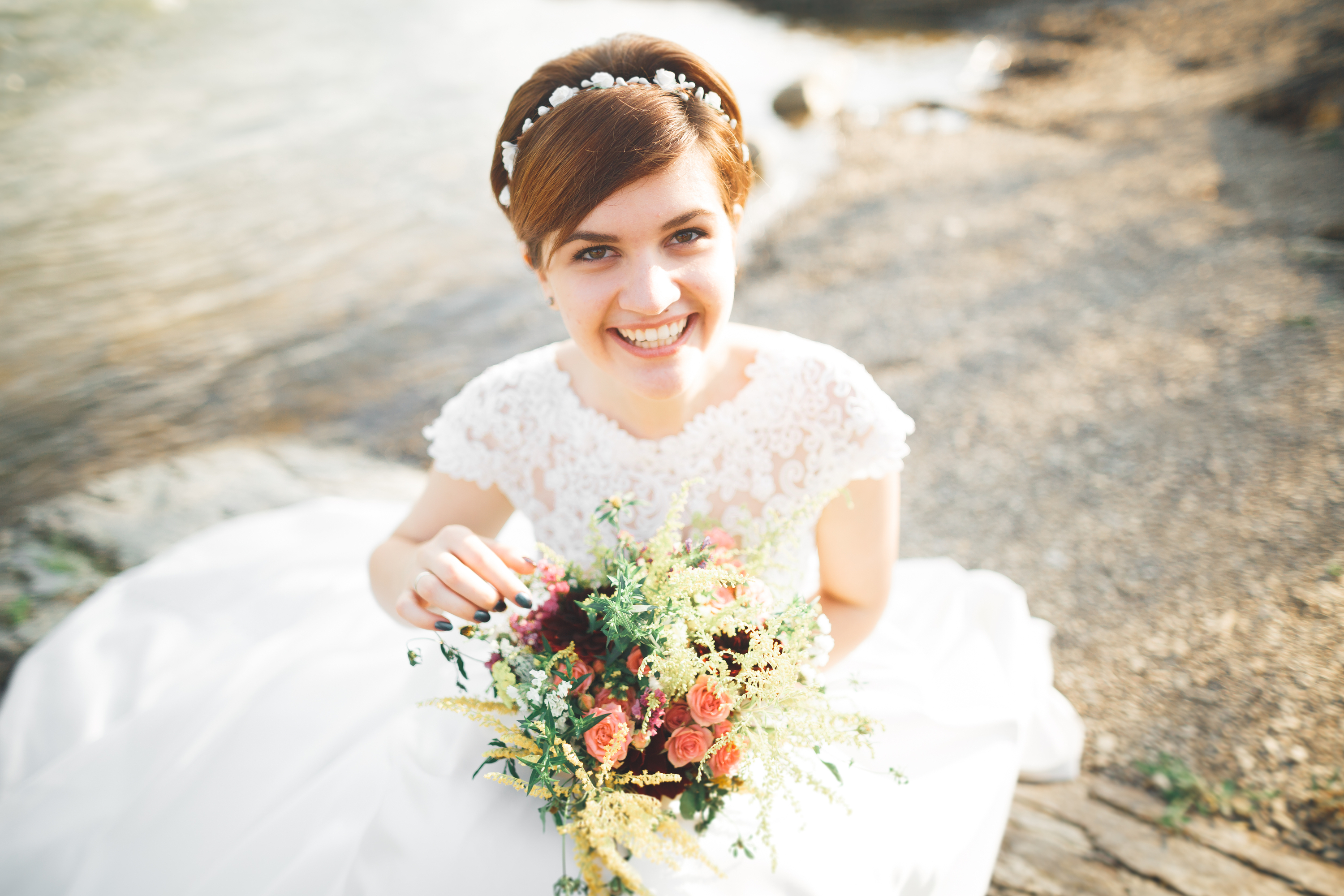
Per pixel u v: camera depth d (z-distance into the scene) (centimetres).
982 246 568
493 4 1329
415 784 156
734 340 174
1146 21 1011
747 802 153
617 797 125
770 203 690
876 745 179
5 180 723
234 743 201
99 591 286
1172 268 494
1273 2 972
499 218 682
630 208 134
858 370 169
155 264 609
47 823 198
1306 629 259
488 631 145
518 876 143
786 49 1065
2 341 517
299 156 788
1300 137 648
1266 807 215
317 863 168
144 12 1227
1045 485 349
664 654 132
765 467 171
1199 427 362
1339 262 462
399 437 429
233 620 257
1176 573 292
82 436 435
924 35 1084
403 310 560
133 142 809
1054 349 439
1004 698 202
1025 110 819
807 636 140
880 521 174
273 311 555
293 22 1220
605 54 143
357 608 247
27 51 1041
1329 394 362
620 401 172
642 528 175
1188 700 246
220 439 431
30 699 238
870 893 147
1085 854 207
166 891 180
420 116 878
